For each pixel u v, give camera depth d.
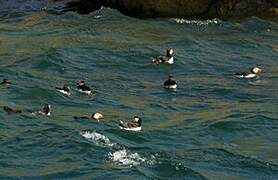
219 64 90.56
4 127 59.72
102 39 99.25
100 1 123.69
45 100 70.31
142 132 60.59
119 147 55.56
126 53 92.06
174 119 66.44
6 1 126.12
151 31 106.06
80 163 52.00
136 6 118.44
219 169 53.12
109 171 50.50
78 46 93.62
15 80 76.50
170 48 96.38
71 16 113.94
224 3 117.94
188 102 73.19
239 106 71.50
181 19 114.12
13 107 66.50
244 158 55.72
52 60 85.44
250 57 94.75
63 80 78.62
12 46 92.62
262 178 52.19
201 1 118.56
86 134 58.28
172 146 57.78
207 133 62.44
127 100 72.88
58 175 50.00
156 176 50.28
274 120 66.69
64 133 58.44
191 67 88.75
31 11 118.94
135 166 51.56
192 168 52.06
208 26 110.81
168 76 84.44
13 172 50.22
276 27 110.69
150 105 71.38
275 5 117.50
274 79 83.56
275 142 61.09
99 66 86.44
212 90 78.19
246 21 113.19
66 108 68.19
